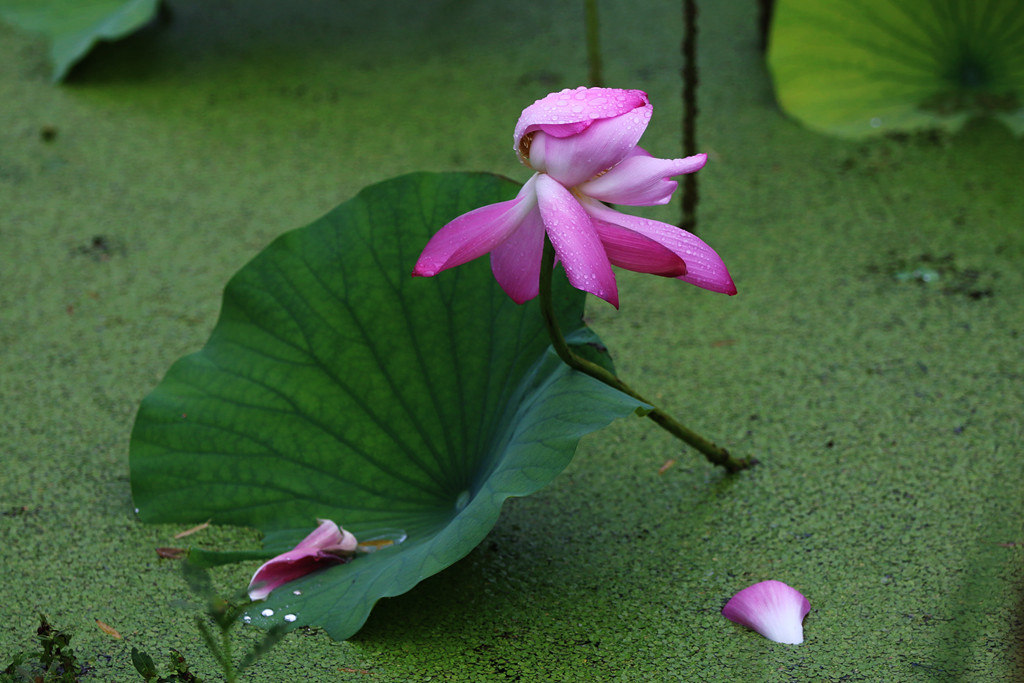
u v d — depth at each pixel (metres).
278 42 5.49
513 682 3.79
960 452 4.01
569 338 3.91
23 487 3.99
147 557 3.92
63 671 3.80
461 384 3.94
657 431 4.06
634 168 3.74
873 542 3.92
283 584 3.87
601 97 3.72
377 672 3.80
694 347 4.18
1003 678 3.79
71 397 4.11
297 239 3.97
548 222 3.72
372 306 3.96
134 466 3.95
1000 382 4.09
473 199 3.95
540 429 3.82
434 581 3.89
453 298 3.95
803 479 3.99
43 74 5.16
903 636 3.83
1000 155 4.47
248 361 3.96
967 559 3.89
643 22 5.61
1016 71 4.48
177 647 3.83
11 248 4.34
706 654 3.82
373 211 3.96
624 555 3.91
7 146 4.55
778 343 4.17
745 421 4.06
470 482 3.92
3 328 4.21
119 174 4.49
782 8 4.52
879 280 4.26
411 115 4.73
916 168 4.46
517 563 3.90
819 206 4.39
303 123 4.71
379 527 3.90
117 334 4.20
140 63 5.28
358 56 5.33
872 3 4.49
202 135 4.63
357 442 3.95
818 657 3.81
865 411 4.07
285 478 3.94
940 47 4.50
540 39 5.44
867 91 4.55
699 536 3.93
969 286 4.23
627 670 3.80
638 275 4.32
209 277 4.29
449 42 5.45
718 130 4.57
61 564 3.91
